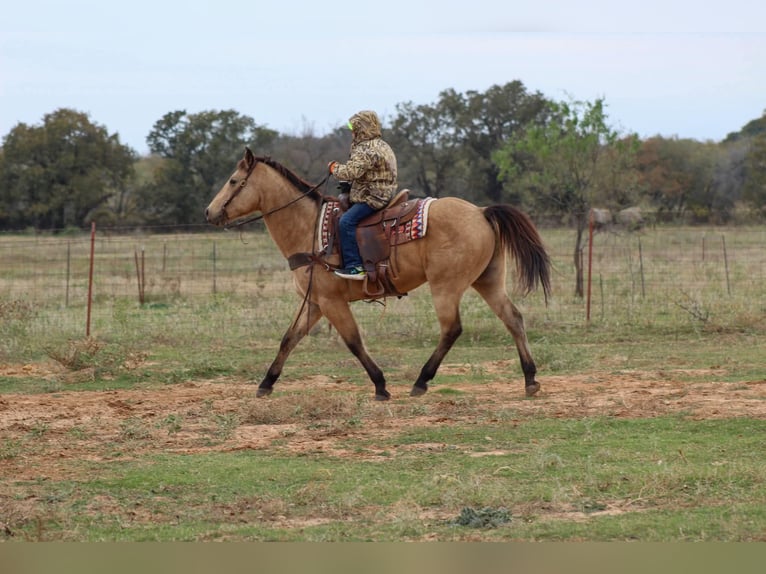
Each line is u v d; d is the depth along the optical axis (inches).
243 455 386.9
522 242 493.0
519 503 311.4
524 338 509.7
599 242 1485.0
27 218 2464.3
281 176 513.0
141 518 303.7
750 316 787.4
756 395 490.9
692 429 415.8
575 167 1103.6
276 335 777.6
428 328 783.1
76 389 565.6
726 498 310.2
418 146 2522.1
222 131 2383.1
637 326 790.5
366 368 505.4
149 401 515.2
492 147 2516.0
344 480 343.6
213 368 624.7
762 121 3262.8
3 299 824.9
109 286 1219.9
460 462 366.3
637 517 293.3
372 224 492.1
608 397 497.0
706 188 2635.3
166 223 2379.4
